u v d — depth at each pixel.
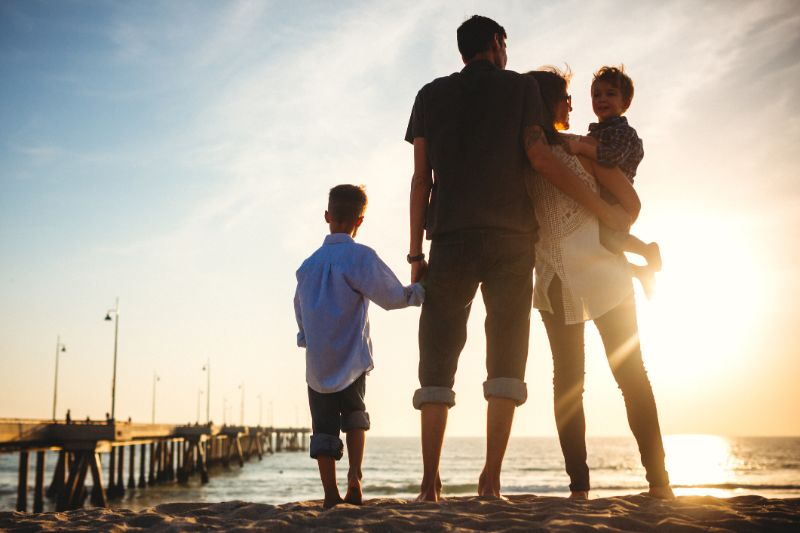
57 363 45.56
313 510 3.15
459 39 3.83
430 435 3.52
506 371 3.52
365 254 3.47
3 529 2.93
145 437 37.81
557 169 3.54
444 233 3.60
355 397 3.40
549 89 3.82
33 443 24.12
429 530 2.57
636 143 3.75
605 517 2.71
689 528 2.55
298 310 3.62
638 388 3.61
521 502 3.30
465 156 3.57
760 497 3.45
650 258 3.74
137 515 3.26
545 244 3.77
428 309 3.62
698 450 157.62
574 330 3.79
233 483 50.00
